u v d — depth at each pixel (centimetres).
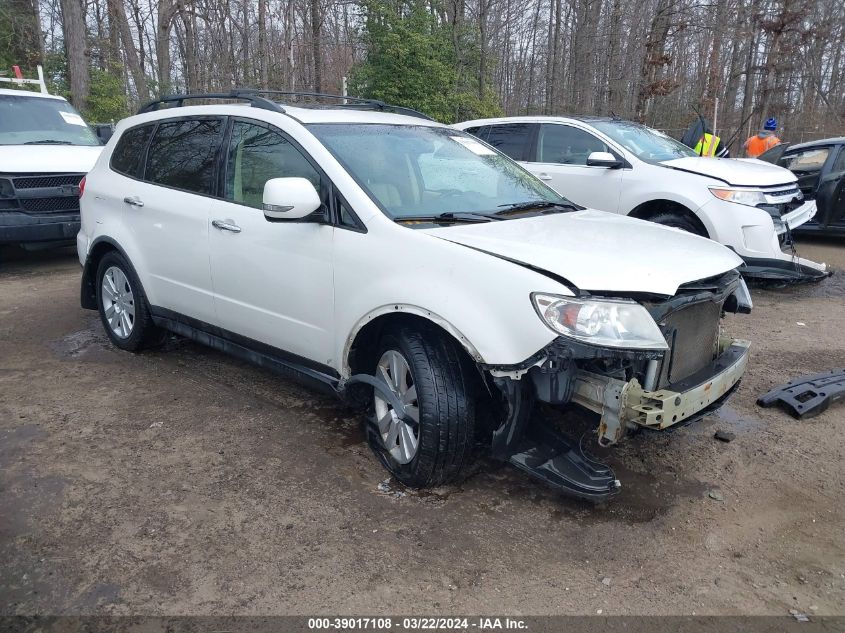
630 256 318
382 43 1562
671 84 1977
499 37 2867
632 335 283
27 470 361
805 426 422
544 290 287
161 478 355
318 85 1741
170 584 276
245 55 2248
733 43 2606
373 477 358
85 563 288
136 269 498
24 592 271
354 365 364
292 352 396
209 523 317
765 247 680
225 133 436
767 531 315
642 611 265
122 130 536
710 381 323
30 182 789
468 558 294
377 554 296
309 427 416
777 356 550
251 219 402
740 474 365
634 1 2550
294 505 332
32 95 946
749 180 696
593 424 317
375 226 343
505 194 416
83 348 557
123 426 414
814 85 2909
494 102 1948
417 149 411
